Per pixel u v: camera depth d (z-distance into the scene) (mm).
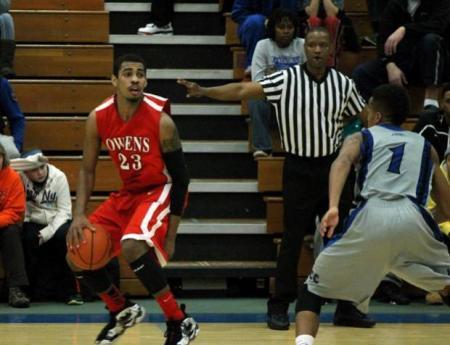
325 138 11586
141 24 16953
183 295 13914
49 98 15125
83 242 9102
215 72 16125
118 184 14156
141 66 9086
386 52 14773
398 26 14945
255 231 14125
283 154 14914
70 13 16125
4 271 13266
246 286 14055
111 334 9523
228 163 15164
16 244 12789
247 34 14914
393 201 8047
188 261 14125
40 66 15664
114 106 9211
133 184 9312
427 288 8242
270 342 10578
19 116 14078
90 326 11602
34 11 16094
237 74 15969
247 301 13492
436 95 14664
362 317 11688
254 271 13641
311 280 8156
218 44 16516
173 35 16688
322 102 11586
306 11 15094
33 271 13297
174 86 16078
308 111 11555
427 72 14555
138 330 11344
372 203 8031
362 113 11852
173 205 9227
